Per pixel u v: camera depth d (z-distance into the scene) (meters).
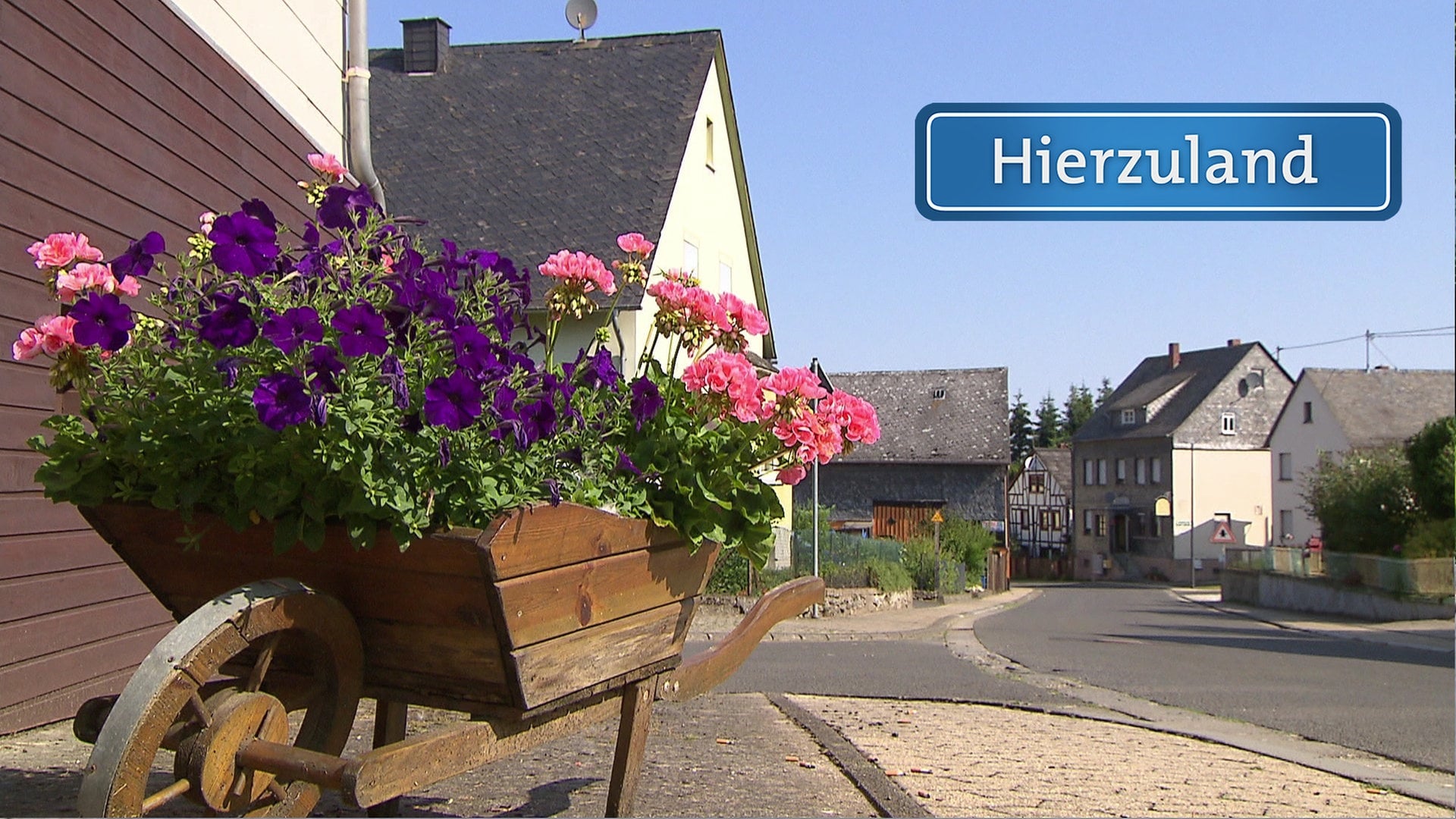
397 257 3.21
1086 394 135.50
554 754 5.61
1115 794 5.48
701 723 6.96
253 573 2.99
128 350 2.90
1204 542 69.06
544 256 19.59
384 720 3.73
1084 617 29.14
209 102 7.47
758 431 3.57
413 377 2.89
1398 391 65.56
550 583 2.90
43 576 5.71
